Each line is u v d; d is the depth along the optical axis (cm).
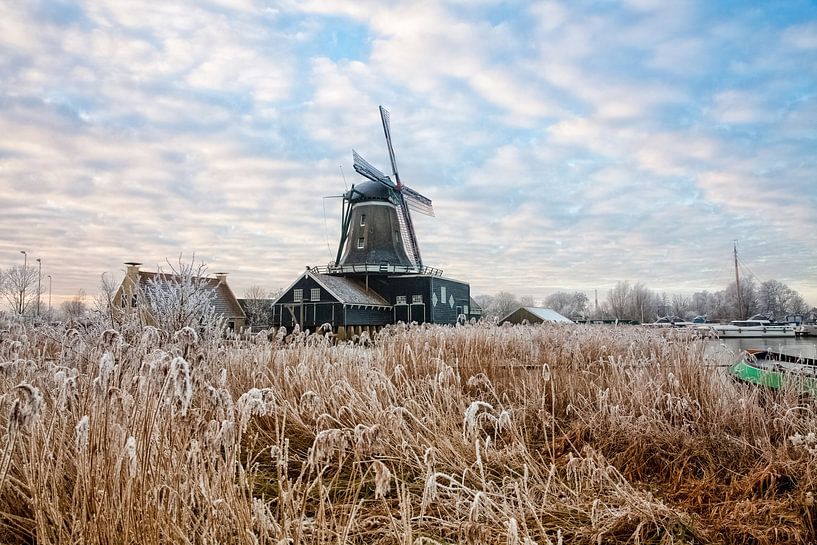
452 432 509
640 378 613
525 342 960
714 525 371
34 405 250
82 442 281
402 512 275
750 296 7125
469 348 876
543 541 337
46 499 278
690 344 722
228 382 672
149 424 291
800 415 546
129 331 517
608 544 347
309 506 382
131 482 254
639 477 475
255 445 518
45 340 696
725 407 562
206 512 284
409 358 818
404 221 3966
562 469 483
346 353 776
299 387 646
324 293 3156
